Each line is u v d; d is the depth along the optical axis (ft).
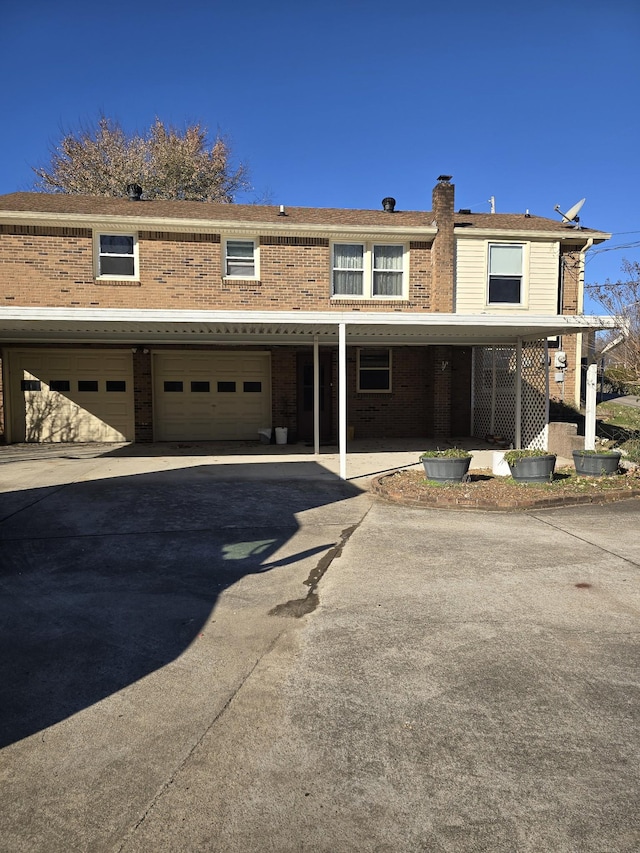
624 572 16.28
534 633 12.60
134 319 29.91
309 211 52.11
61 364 48.32
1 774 8.36
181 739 9.11
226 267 45.39
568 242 49.03
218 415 50.37
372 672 11.08
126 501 26.37
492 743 8.88
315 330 37.32
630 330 36.11
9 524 22.62
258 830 7.27
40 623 13.61
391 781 8.09
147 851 6.98
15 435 48.26
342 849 6.96
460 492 25.84
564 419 47.39
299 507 24.99
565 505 24.50
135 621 13.66
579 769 8.26
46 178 93.86
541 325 32.89
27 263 42.65
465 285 47.06
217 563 17.83
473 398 51.44
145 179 94.38
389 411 50.93
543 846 6.93
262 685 10.69
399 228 45.73
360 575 16.44
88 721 9.62
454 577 16.11
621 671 10.94
